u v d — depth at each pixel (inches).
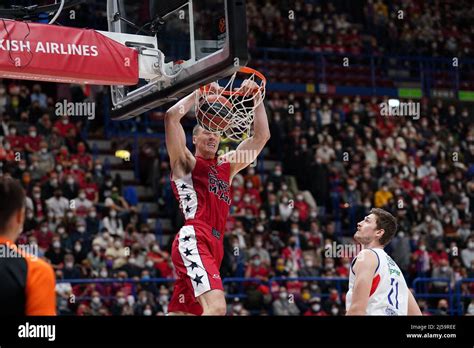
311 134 663.1
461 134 755.4
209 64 211.2
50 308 132.8
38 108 581.9
